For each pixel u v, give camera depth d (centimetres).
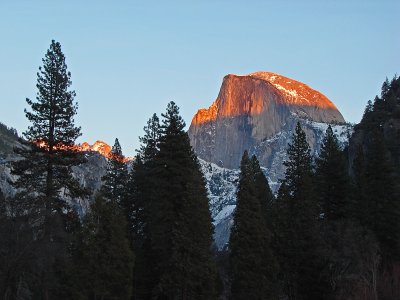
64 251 4888
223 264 7544
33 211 4719
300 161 8081
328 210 7656
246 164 6606
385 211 7438
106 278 5103
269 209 7956
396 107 12794
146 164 6856
